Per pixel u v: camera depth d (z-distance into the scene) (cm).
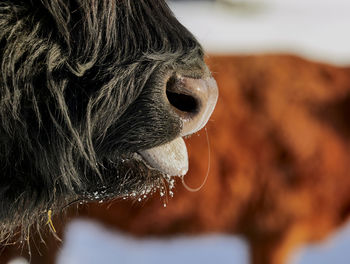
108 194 162
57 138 156
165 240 396
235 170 388
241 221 405
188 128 158
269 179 397
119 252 453
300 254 452
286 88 401
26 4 156
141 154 159
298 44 860
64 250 362
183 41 162
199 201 385
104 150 158
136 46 159
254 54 411
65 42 157
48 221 172
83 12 158
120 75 157
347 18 1036
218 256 456
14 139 157
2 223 164
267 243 414
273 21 977
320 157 404
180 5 961
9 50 155
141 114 156
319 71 418
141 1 162
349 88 414
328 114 408
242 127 390
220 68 397
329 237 429
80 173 159
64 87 156
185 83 158
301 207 407
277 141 395
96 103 156
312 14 1041
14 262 329
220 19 926
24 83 155
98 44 158
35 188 160
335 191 412
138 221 381
